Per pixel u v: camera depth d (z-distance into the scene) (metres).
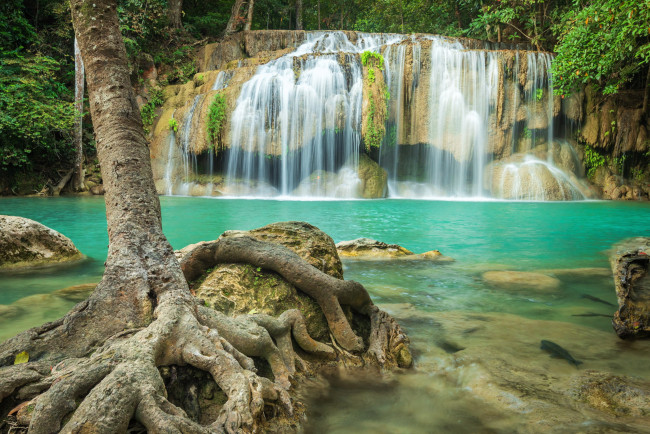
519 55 21.25
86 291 5.11
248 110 20.67
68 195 19.91
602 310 4.71
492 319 4.35
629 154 22.48
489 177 21.11
